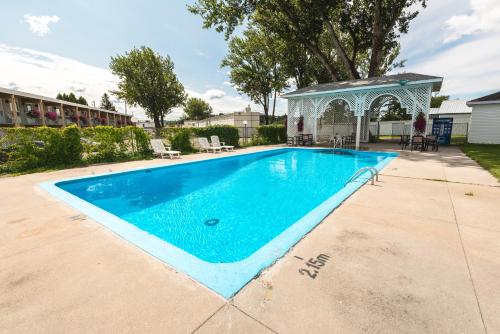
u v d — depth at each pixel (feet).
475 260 8.07
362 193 16.12
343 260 8.13
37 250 9.38
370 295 6.41
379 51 59.98
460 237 9.75
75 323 5.70
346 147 49.98
